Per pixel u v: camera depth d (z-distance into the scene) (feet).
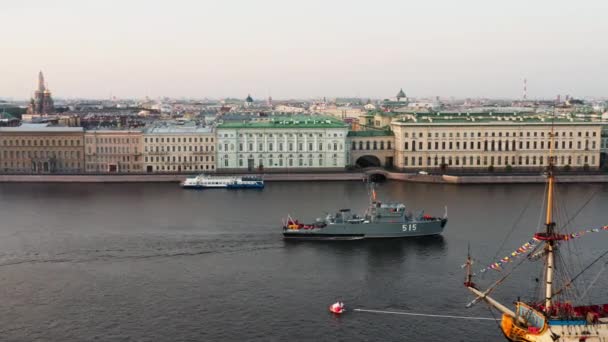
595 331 319.06
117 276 459.73
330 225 558.56
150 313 391.65
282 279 453.58
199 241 555.28
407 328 369.09
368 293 424.46
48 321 379.96
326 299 414.21
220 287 437.17
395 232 565.94
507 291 423.64
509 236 565.94
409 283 443.73
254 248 535.19
